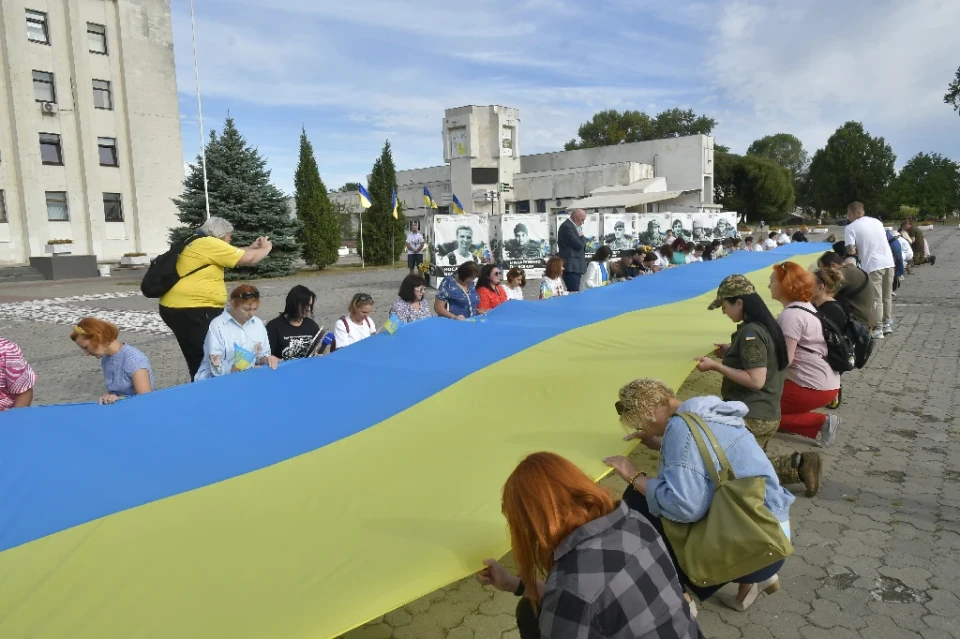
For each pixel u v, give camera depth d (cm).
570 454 337
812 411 602
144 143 3912
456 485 305
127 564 244
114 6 3747
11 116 3425
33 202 3503
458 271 808
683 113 7800
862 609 351
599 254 1171
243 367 499
